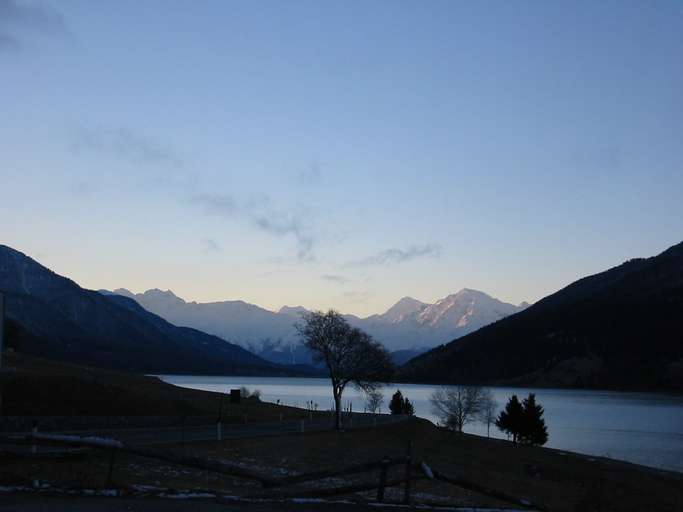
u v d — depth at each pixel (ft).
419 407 512.22
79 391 182.50
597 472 179.01
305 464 125.70
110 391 191.52
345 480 109.91
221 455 122.11
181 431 151.84
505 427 261.85
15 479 54.90
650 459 241.35
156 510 43.96
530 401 259.39
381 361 213.46
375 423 230.68
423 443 197.06
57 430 139.74
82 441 53.01
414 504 54.24
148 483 76.95
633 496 151.43
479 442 224.74
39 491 50.08
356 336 209.87
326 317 224.33
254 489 83.15
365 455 150.20
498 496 59.62
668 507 143.43
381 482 54.60
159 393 227.40
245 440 142.92
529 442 250.98
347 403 513.86
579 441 304.09
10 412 153.99
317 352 211.20
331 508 48.65
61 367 286.05
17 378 179.63
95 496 49.16
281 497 52.54
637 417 448.65
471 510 52.24
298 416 243.19
